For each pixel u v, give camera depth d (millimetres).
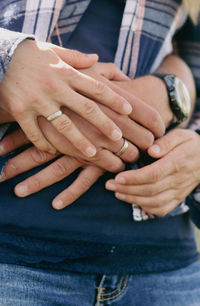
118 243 1019
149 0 1062
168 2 1104
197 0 1156
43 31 956
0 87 815
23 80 812
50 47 873
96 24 1027
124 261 1046
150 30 1074
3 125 900
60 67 826
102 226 990
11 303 903
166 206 1005
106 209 981
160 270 1097
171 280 1099
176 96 1029
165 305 1057
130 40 1036
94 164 924
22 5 950
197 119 1235
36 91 807
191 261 1177
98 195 970
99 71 941
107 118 844
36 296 941
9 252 933
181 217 1150
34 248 951
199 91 1280
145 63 1091
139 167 989
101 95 849
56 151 910
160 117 943
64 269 1000
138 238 1039
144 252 1063
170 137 976
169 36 1142
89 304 1044
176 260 1129
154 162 946
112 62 1040
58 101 819
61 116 822
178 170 972
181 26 1234
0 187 915
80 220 963
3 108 844
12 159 905
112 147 907
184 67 1217
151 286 1073
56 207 927
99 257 1022
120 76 996
